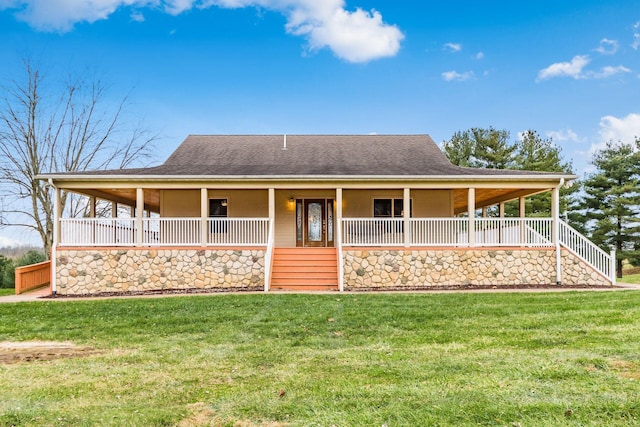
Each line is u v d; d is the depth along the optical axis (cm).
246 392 462
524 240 1547
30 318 940
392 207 1862
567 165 3291
